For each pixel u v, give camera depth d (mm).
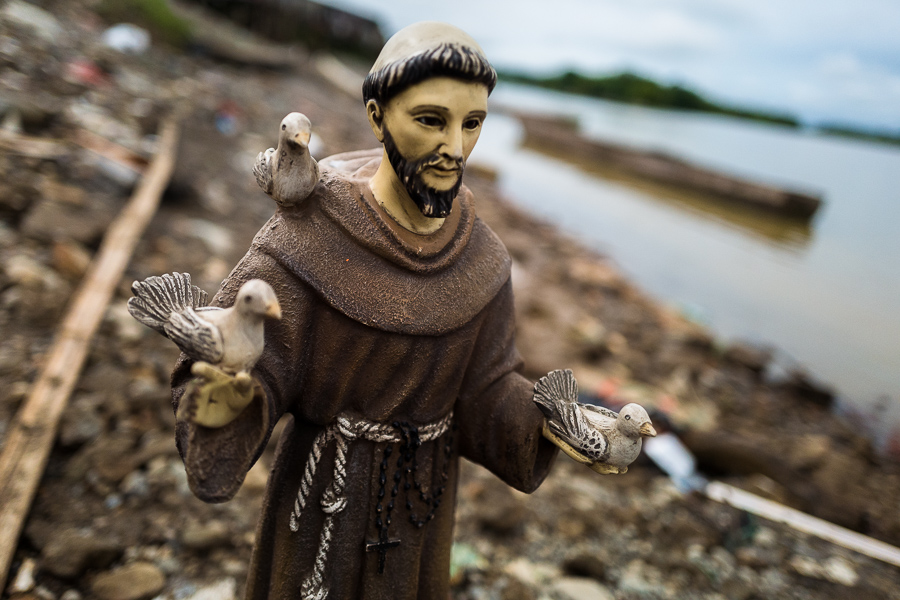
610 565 728
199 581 603
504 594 655
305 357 363
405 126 335
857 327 1790
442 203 347
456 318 368
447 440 401
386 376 369
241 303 316
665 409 1102
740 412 1207
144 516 654
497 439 396
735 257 2484
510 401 392
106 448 702
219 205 1563
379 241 355
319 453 379
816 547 800
